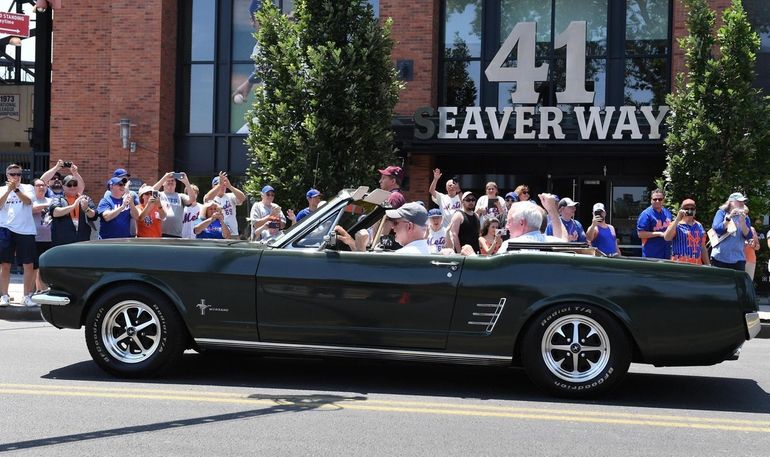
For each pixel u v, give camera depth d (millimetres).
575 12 20484
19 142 30359
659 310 6918
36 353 9078
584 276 7000
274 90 15484
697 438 5977
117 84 21391
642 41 20172
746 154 15500
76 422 6078
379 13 20516
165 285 7465
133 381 7570
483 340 7098
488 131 19578
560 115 18734
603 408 6895
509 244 7527
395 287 7176
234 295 7375
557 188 21078
